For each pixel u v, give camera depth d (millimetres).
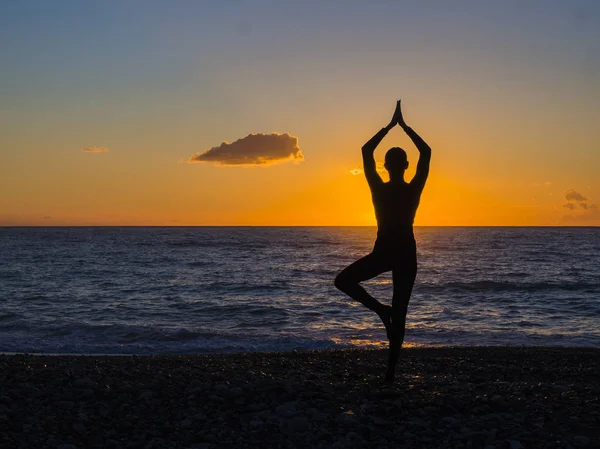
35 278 33969
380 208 5824
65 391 6191
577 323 18672
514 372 8703
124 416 5477
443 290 27625
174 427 5203
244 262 48156
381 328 17609
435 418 5395
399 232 5750
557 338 16094
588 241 100125
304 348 14633
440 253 61562
